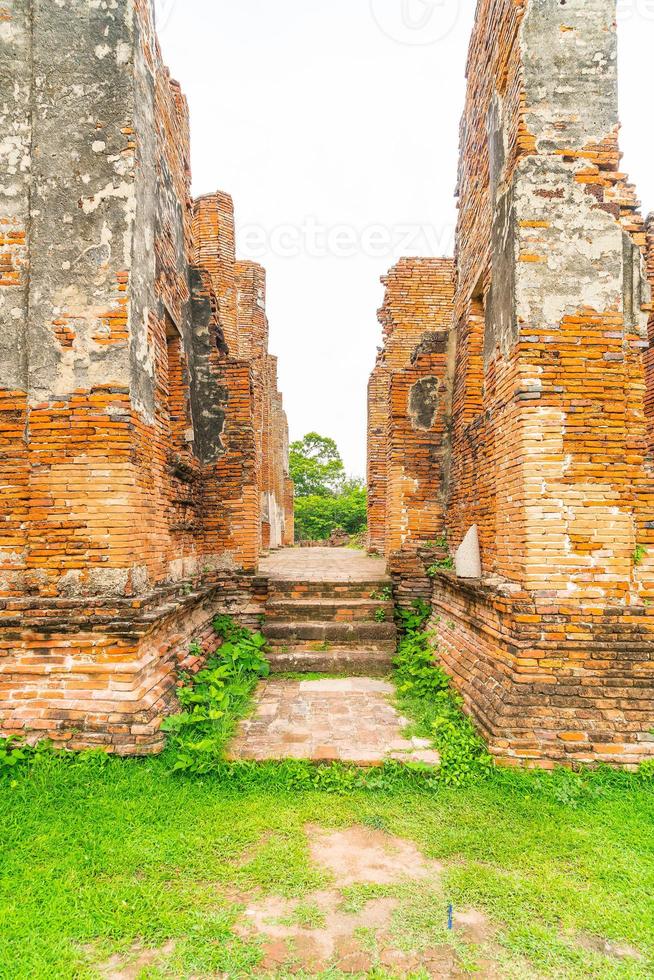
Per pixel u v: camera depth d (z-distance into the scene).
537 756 4.44
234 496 8.38
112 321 5.12
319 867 3.41
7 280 5.25
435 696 5.93
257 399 17.67
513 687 4.70
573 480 4.88
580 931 2.91
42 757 4.46
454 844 3.62
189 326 8.07
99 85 5.34
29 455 5.06
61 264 5.18
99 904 3.06
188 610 6.78
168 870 3.35
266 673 6.96
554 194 5.11
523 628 4.75
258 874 3.31
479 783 4.32
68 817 3.87
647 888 3.21
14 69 5.39
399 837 3.74
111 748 4.56
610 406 4.95
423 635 7.51
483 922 2.97
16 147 5.34
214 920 2.94
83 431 5.04
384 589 8.34
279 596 8.27
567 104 5.18
